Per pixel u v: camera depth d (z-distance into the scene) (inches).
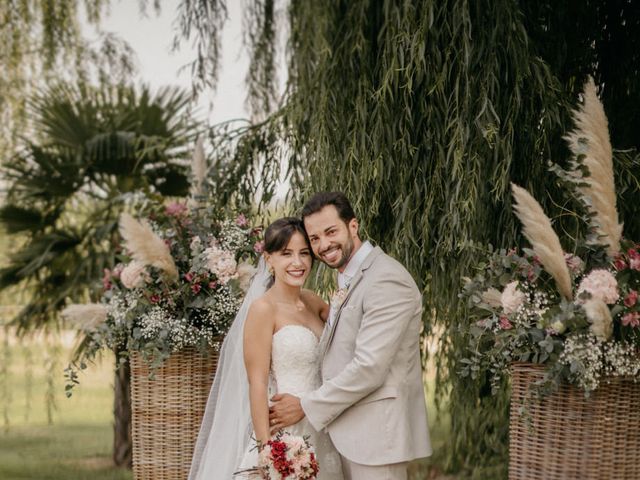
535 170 141.6
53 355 231.6
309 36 164.9
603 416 101.3
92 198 230.5
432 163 143.1
